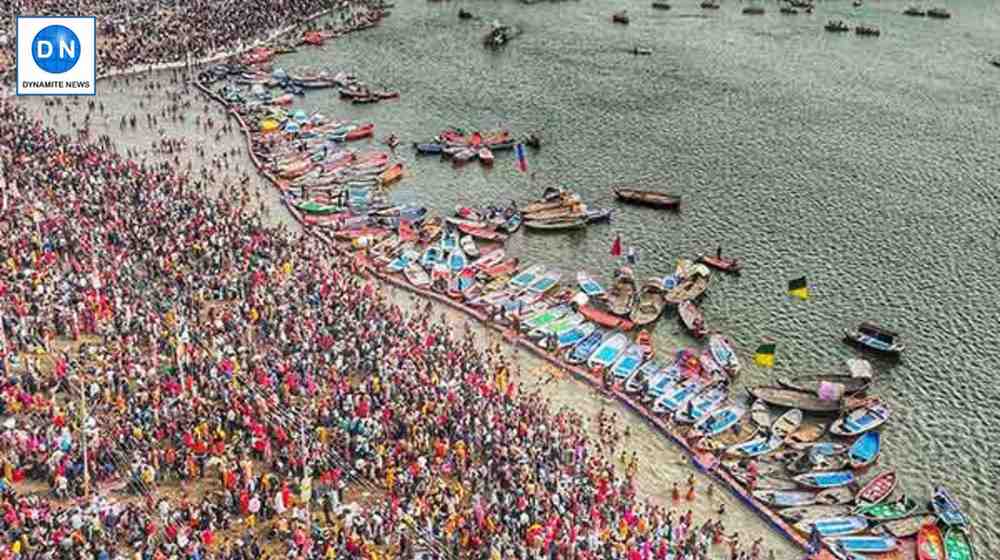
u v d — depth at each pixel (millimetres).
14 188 109375
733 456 84188
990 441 87812
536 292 108438
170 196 117438
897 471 83750
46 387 77750
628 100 171250
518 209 127375
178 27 193750
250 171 137625
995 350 100875
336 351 86312
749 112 165625
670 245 121250
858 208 131375
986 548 76188
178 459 70375
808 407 90500
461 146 147750
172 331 86000
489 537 66688
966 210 130500
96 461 69438
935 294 111062
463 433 76875
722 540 74562
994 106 167625
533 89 176500
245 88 169125
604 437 85938
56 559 59656
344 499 70312
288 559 61938
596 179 139750
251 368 82750
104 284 92750
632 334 102312
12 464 68625
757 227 126188
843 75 184000
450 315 104062
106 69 173375
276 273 101000
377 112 163750
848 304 109188
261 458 72688
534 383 93188
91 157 124875
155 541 62344
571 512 71188
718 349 99375
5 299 88062
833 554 73500
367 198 129000
